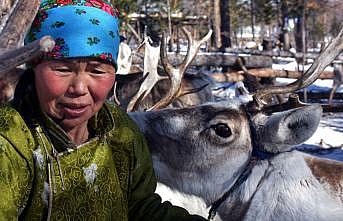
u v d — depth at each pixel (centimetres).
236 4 3369
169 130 306
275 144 289
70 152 164
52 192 160
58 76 158
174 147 306
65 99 160
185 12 2877
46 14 161
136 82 763
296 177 287
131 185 190
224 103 308
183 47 2516
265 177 291
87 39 158
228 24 2345
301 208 281
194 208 304
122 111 188
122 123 183
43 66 158
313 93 1445
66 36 157
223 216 299
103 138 172
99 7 164
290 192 285
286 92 335
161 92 743
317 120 276
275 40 3100
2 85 175
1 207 149
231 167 298
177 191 306
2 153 151
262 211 286
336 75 1410
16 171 153
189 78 819
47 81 158
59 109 161
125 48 908
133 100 577
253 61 1465
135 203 195
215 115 301
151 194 198
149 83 674
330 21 3198
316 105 275
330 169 297
